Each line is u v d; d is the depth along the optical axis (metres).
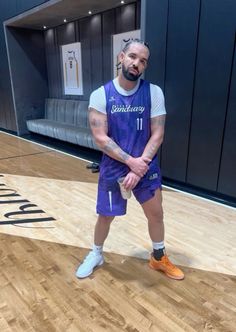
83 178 3.76
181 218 2.65
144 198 1.62
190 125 3.17
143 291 1.70
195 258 2.03
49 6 4.46
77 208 2.86
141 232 2.39
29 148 5.52
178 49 3.07
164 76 3.29
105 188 1.61
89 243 2.24
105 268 1.92
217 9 2.67
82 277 1.81
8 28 5.97
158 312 1.54
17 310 1.56
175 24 3.03
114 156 1.50
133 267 1.93
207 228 2.47
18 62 6.30
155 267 1.89
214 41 2.76
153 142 1.53
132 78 1.39
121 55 1.42
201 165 3.17
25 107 6.68
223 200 3.04
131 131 1.50
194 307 1.58
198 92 3.01
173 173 3.50
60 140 6.05
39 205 2.93
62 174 3.92
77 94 5.89
